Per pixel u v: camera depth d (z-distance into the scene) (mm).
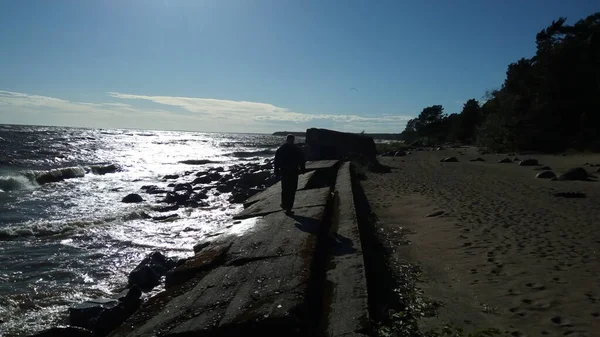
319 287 5473
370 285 6109
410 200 14242
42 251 11234
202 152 63688
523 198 13836
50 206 17922
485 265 6973
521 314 5012
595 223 9711
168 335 4117
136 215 16141
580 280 6027
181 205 18984
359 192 16031
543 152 39906
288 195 9570
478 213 11297
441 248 8203
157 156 52094
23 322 7082
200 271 6238
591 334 4391
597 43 41188
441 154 45719
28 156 39625
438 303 5477
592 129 37375
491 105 57000
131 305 7324
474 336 4410
